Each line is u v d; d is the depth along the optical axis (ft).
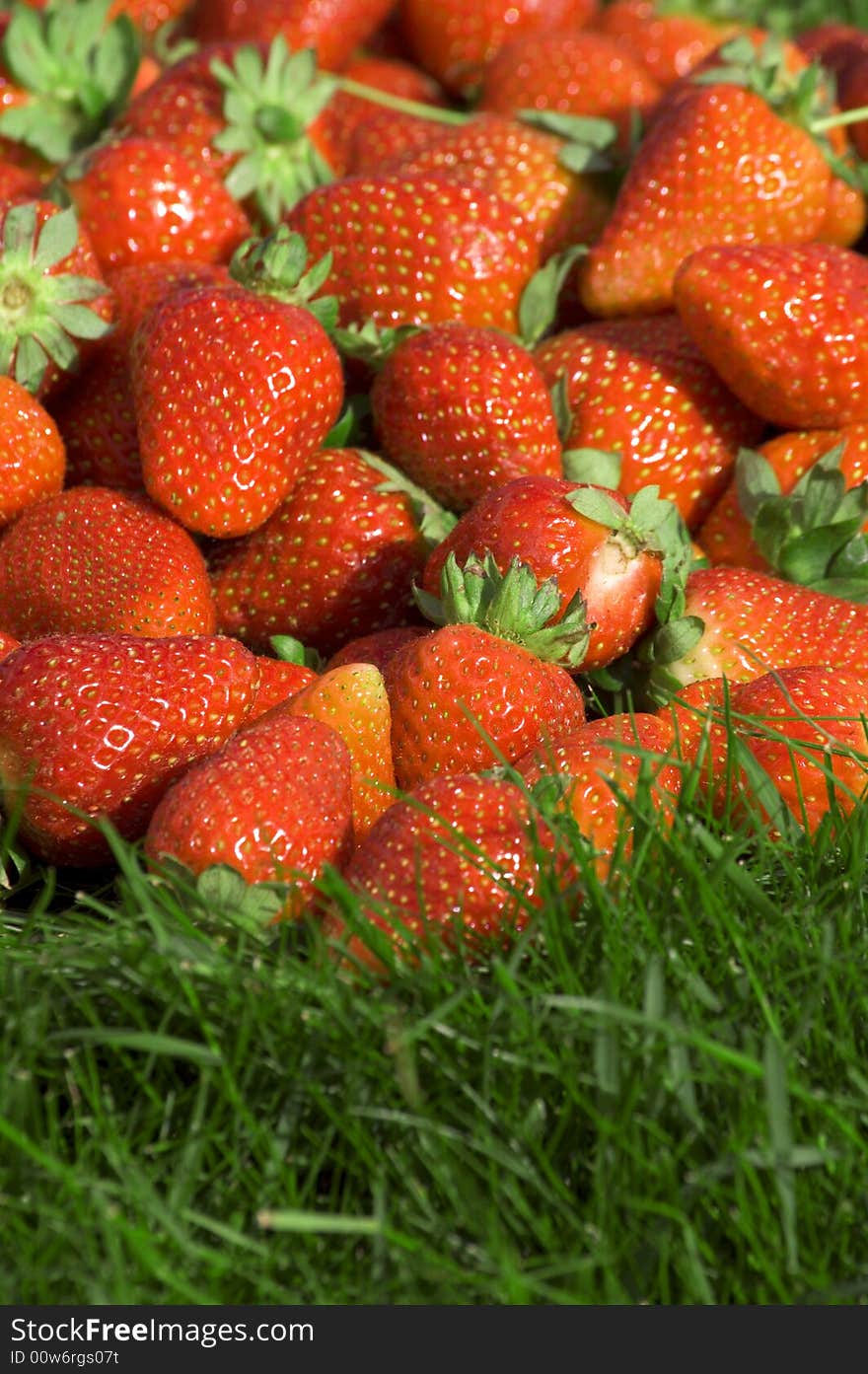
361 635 2.08
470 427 2.06
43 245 2.08
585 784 1.84
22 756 1.86
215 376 2.00
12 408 2.04
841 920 1.80
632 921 1.80
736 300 2.10
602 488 1.98
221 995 1.77
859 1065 1.75
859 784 1.90
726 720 1.87
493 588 1.91
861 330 2.09
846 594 2.06
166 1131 1.74
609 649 1.98
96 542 2.01
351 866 1.83
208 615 2.02
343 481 2.06
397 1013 1.75
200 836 1.80
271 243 2.05
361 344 2.10
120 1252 1.70
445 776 1.84
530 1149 1.73
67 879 1.94
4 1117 1.72
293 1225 1.67
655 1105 1.73
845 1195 1.72
